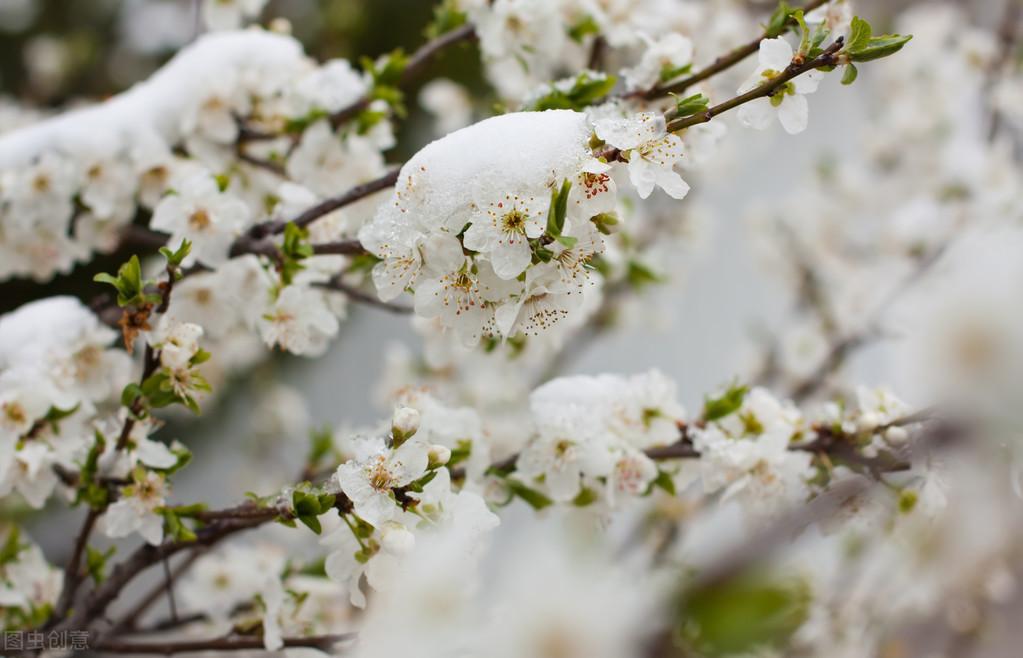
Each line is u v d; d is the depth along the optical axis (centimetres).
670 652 52
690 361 183
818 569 86
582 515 73
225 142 84
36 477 74
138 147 82
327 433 85
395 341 196
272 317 75
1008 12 130
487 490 73
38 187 82
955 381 60
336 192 82
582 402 74
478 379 95
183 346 69
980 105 138
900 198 138
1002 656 112
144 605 83
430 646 61
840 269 136
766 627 52
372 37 175
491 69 91
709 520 92
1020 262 63
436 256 63
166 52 173
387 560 64
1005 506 64
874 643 97
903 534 69
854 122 205
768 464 72
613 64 93
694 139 73
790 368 125
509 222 62
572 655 52
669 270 123
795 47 76
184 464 72
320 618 79
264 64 84
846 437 71
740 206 202
